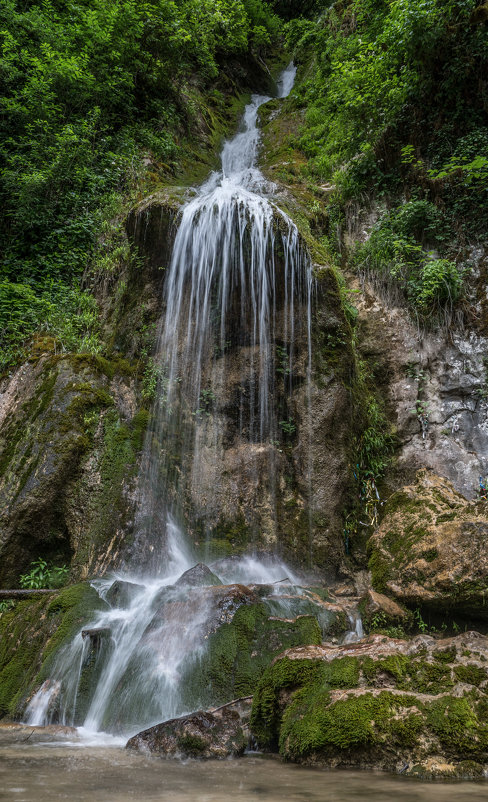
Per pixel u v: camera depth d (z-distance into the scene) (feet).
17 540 20.39
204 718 11.10
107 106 42.75
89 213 35.68
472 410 25.89
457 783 8.54
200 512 24.08
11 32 40.83
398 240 29.73
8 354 26.96
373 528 23.52
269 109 56.18
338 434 24.02
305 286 25.02
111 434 22.67
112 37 42.52
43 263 33.12
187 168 45.09
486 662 10.19
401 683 10.46
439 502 19.62
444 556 17.28
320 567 22.22
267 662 13.84
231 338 26.02
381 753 9.48
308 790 8.23
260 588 17.13
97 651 14.74
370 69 35.83
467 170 29.43
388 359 27.73
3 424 23.38
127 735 12.61
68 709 14.02
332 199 34.81
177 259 27.07
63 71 38.19
